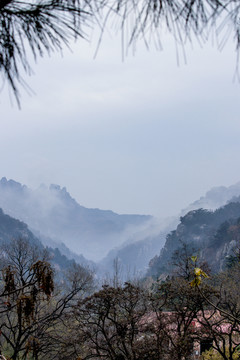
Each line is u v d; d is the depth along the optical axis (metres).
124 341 20.58
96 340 20.58
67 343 20.80
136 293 21.75
